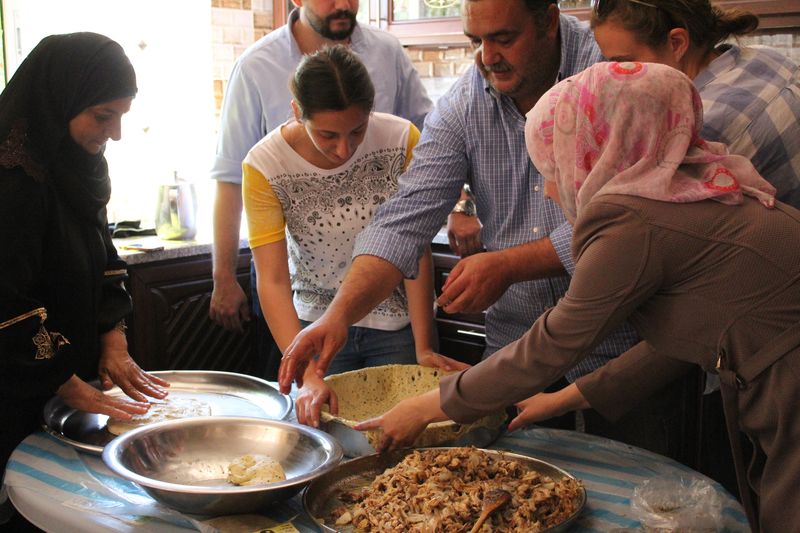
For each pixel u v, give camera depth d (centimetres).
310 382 180
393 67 285
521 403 176
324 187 214
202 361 345
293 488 140
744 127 150
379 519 136
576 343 130
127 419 182
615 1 153
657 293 128
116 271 213
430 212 192
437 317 350
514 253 169
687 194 123
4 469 187
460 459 152
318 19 262
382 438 156
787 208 125
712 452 240
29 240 180
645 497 146
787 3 287
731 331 122
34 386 181
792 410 120
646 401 193
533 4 165
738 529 142
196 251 332
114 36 388
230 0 399
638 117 125
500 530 135
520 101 190
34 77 185
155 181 402
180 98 401
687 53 157
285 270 214
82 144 192
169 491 135
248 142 279
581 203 131
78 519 143
